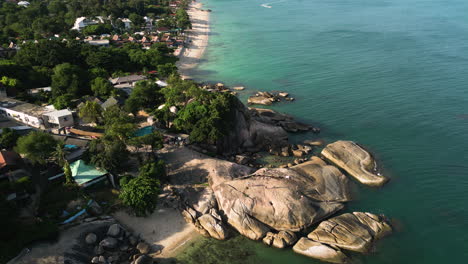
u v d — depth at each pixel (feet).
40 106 295.28
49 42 401.70
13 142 230.27
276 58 520.01
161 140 232.32
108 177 204.95
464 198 211.41
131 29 643.86
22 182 184.44
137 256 164.45
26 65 372.38
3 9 653.30
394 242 178.70
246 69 474.90
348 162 246.06
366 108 339.77
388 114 325.83
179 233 182.39
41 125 269.03
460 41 563.48
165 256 168.25
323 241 175.73
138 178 191.93
